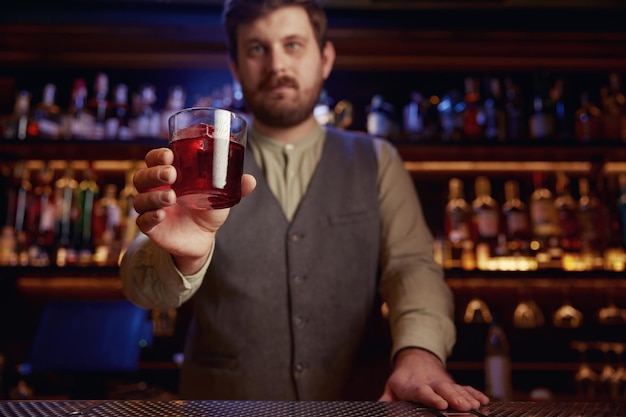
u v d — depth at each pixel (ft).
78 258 7.34
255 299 3.97
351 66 8.52
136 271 2.93
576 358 7.57
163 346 7.03
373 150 4.65
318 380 3.85
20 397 6.90
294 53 4.33
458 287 8.05
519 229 7.63
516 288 8.05
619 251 7.52
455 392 2.16
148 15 7.68
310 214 4.22
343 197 4.32
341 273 4.09
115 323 6.06
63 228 7.64
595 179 8.30
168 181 2.04
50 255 7.39
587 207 7.63
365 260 4.17
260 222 4.16
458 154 7.82
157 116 7.88
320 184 4.34
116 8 7.69
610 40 8.00
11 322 7.68
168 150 2.15
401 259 4.07
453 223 7.74
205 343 4.03
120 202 8.01
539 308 8.02
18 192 7.79
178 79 8.57
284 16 4.28
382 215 4.37
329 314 3.99
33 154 7.70
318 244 4.13
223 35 7.86
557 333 7.34
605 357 7.50
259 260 4.04
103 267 6.97
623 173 8.32
